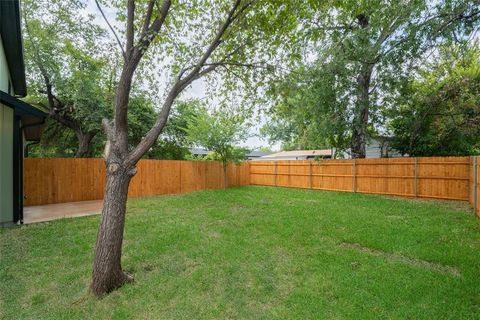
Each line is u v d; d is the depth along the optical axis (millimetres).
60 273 3137
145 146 2867
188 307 2432
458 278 2867
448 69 10648
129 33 2834
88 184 8891
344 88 8875
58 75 10180
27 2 8906
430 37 6707
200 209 7051
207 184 12164
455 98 9102
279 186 13430
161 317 2281
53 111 10930
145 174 9820
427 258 3482
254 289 2750
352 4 4770
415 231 4695
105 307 2436
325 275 3020
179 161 11000
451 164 8156
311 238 4395
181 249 3930
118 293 2660
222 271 3176
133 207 7359
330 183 11414
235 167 13805
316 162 11820
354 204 7707
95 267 2693
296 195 9844
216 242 4230
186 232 4785
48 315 2322
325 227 5051
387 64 7762
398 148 11438
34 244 4145
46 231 4859
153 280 2953
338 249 3869
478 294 2527
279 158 21188
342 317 2227
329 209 6879
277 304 2473
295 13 3717
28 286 2832
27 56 9531
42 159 7969
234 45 3926
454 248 3791
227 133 11648
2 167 5156
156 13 3451
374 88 9203
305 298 2543
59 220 5809
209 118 11711
